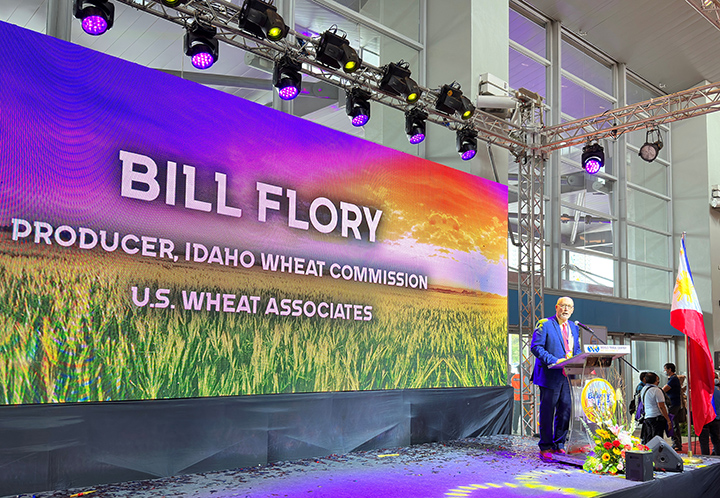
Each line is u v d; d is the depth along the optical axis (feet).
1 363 14.69
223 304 18.83
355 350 22.41
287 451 19.88
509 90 31.81
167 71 23.12
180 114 18.49
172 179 18.07
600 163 30.78
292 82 22.45
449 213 26.81
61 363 15.57
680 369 52.44
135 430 16.60
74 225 16.05
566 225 44.14
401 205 24.84
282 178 20.86
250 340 19.36
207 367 18.28
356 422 21.97
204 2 19.93
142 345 17.01
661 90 55.52
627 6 42.73
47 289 15.48
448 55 32.30
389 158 24.62
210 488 15.83
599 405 19.62
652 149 30.60
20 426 14.74
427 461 20.17
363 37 30.96
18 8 19.51
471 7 31.65
